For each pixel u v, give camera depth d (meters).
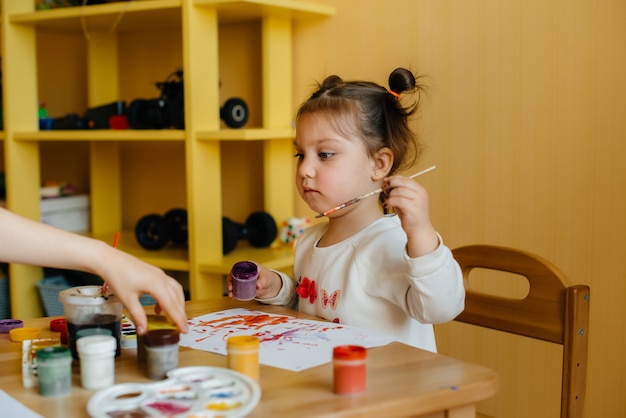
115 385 0.88
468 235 1.99
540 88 1.85
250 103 2.40
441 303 1.12
